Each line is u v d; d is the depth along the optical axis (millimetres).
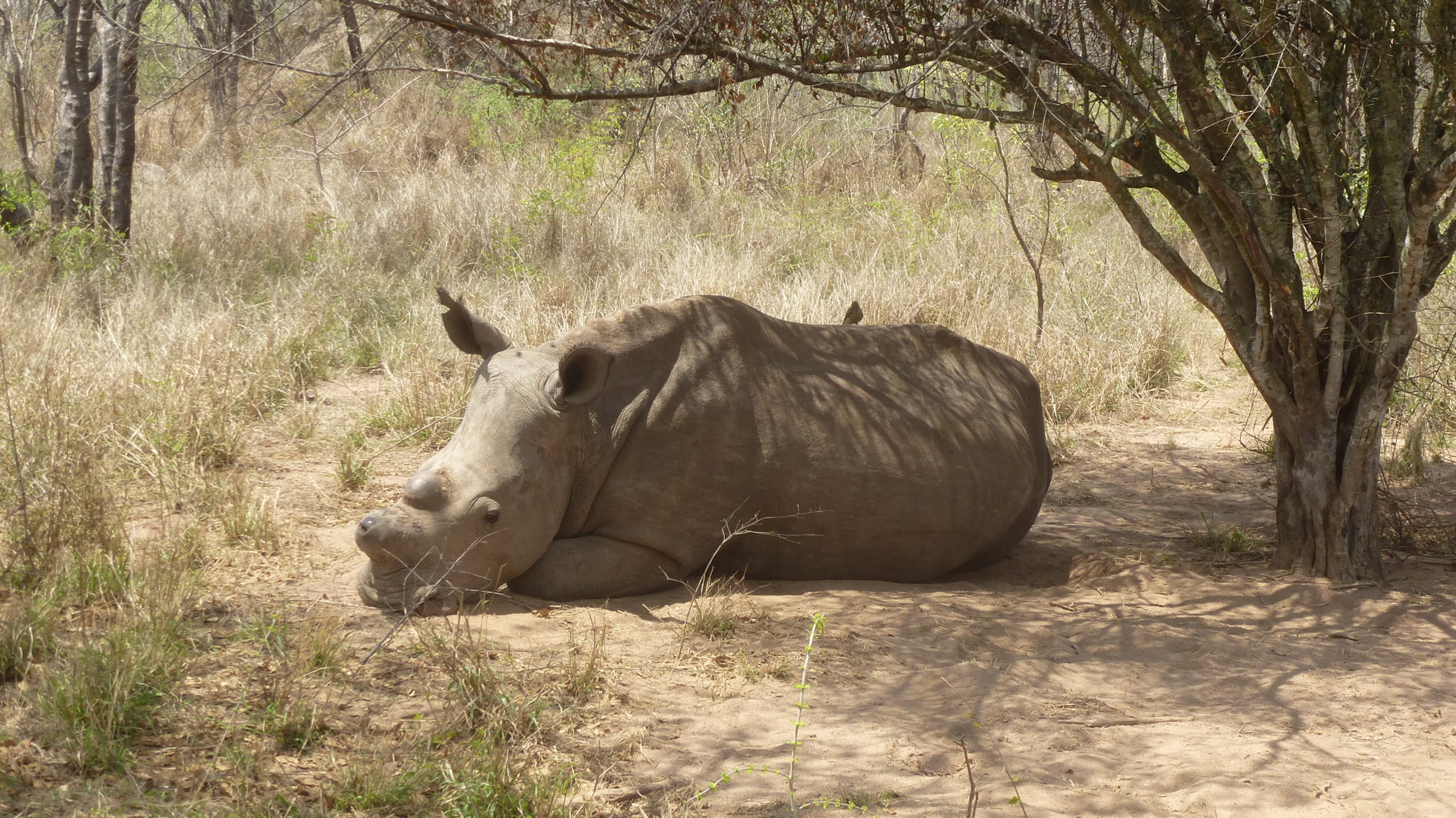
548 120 32719
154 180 31859
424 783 6875
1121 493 15094
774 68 10602
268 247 25000
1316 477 11227
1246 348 11266
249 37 12195
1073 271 23453
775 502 10664
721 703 8367
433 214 26719
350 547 11430
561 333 19266
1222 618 10398
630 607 10203
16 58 25234
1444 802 7070
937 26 10836
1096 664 9320
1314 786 7273
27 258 21375
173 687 7625
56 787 6508
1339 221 10242
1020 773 7387
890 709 8367
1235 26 10133
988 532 11594
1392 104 9914
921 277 22859
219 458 14008
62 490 10219
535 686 8281
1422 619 10234
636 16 11242
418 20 10328
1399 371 10734
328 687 8078
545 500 10078
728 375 10672
